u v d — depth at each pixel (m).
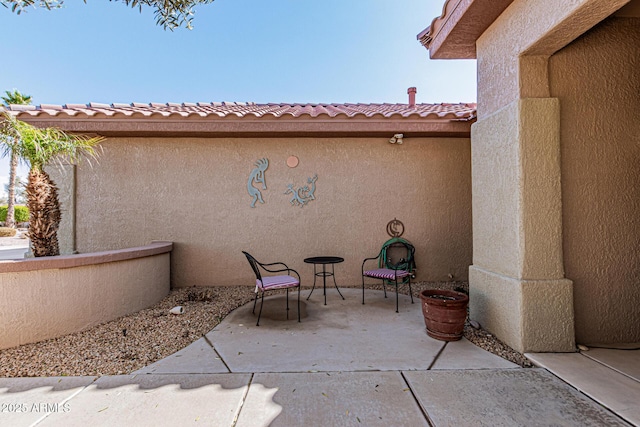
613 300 3.19
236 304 4.83
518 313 3.07
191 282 5.76
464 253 5.98
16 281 3.28
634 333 3.21
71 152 4.13
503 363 2.90
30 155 3.75
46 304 3.44
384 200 5.93
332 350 3.22
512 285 3.15
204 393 2.44
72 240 5.58
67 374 2.75
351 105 7.73
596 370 2.71
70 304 3.62
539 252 3.06
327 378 2.65
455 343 3.36
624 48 3.21
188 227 5.75
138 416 2.17
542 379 2.61
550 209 3.06
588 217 3.16
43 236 3.75
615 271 3.19
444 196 5.96
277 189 5.84
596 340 3.19
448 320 3.39
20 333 3.29
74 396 2.40
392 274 4.59
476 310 3.81
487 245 3.64
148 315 4.29
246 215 5.80
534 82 3.09
